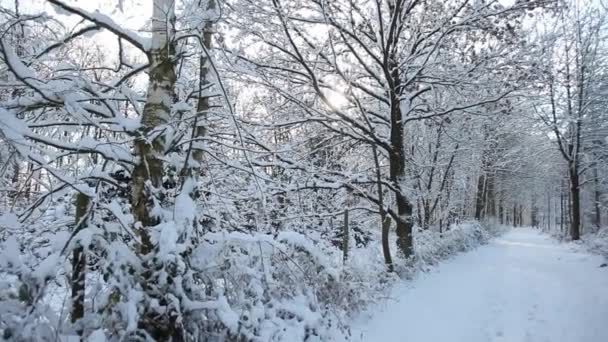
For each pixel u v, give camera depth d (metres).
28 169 4.97
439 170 20.38
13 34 4.99
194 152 5.68
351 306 6.89
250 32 10.38
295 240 5.89
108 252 4.01
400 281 10.05
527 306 8.28
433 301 8.53
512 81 11.84
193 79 6.59
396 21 11.68
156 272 4.02
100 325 3.88
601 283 10.80
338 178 11.80
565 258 16.91
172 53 4.88
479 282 10.94
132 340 3.80
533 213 70.31
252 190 7.19
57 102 4.40
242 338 4.45
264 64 11.48
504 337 6.31
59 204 5.58
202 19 4.90
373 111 13.19
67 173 5.46
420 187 18.44
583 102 24.73
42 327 3.51
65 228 5.19
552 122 25.08
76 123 4.73
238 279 4.84
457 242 18.77
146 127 4.74
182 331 4.16
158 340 4.06
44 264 3.59
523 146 31.45
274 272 5.59
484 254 18.73
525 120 25.05
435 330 6.58
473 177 29.47
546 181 43.62
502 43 11.90
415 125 17.38
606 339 6.27
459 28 11.54
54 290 4.33
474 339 6.20
